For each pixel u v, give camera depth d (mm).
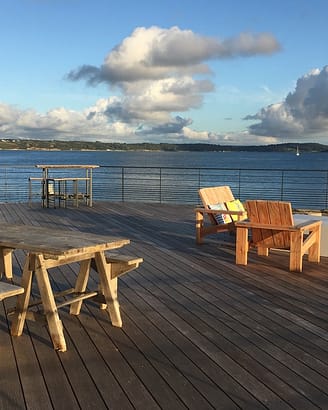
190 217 8930
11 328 3117
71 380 2496
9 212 9477
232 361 2738
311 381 2498
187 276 4680
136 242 6461
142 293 4098
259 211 5105
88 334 3137
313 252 5309
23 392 2371
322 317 3512
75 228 7625
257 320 3438
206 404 2262
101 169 34469
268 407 2238
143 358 2773
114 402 2277
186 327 3285
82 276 3477
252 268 5023
